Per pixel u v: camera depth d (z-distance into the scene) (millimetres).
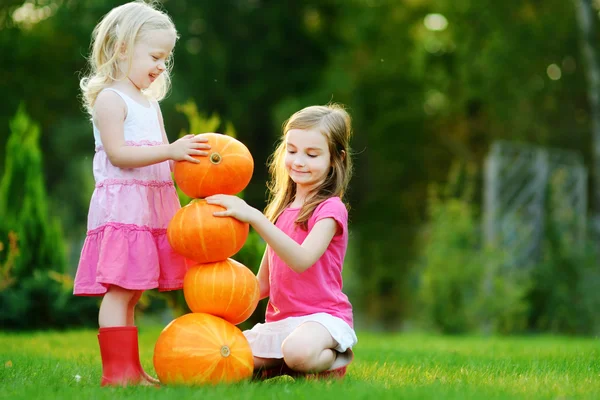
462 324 11883
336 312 4223
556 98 21141
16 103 23000
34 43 22531
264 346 4230
